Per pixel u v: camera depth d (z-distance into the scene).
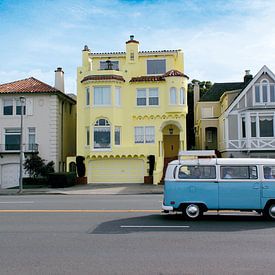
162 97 35.38
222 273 7.32
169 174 13.84
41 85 36.47
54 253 8.88
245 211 14.23
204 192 13.57
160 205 17.64
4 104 35.72
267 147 32.94
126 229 11.72
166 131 37.44
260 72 33.75
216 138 42.78
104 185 32.22
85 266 7.81
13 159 34.91
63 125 38.09
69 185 31.34
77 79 35.69
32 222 13.05
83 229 11.76
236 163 13.68
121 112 35.22
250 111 33.16
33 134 35.50
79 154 35.09
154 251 9.01
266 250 9.08
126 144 35.16
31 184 32.88
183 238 10.40
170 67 37.47
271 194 13.44
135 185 31.64
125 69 35.81
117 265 7.87
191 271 7.45
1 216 14.39
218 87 46.56
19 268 7.70
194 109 51.78
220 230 11.55
